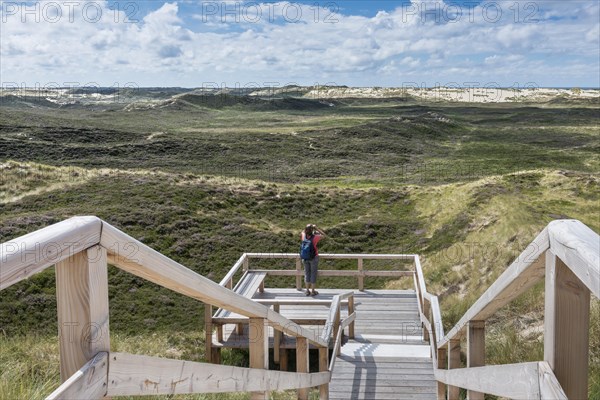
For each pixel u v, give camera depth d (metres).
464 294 16.53
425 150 77.56
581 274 1.18
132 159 58.81
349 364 8.95
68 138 66.19
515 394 1.79
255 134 82.00
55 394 1.24
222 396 5.73
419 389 7.68
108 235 1.51
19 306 16.73
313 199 33.41
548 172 32.34
